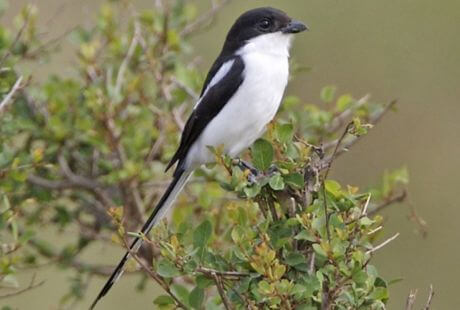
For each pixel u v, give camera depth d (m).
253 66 11.09
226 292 8.22
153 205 11.91
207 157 11.20
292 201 8.38
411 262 16.80
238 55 11.23
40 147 11.26
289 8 17.48
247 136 11.30
